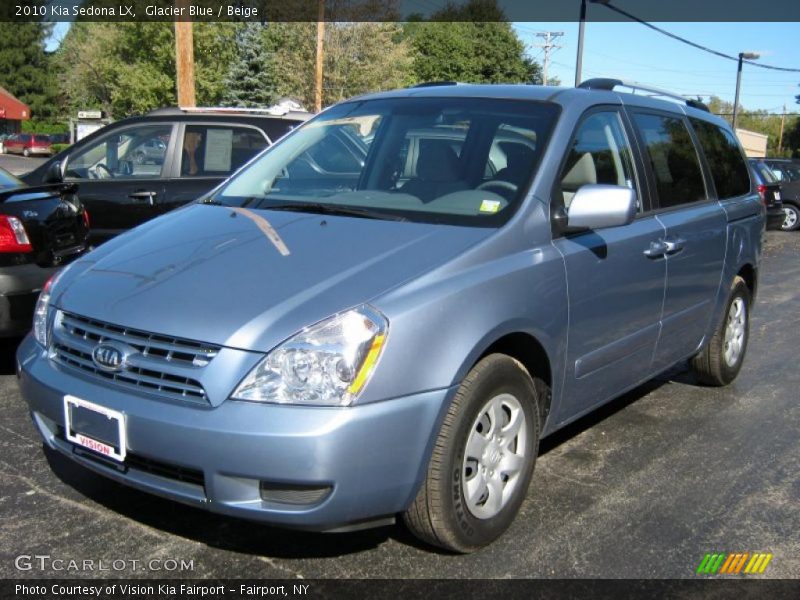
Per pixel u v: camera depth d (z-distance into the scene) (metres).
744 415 5.04
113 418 2.76
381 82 38.81
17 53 65.69
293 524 2.66
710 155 5.25
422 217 3.41
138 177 7.25
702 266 4.74
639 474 4.05
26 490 3.62
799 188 18.09
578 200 3.43
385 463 2.69
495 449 3.17
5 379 5.18
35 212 4.99
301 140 4.33
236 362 2.64
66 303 3.12
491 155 3.70
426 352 2.78
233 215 3.66
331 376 2.62
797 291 10.03
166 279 3.03
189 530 3.29
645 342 4.22
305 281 2.88
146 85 35.94
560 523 3.47
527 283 3.22
